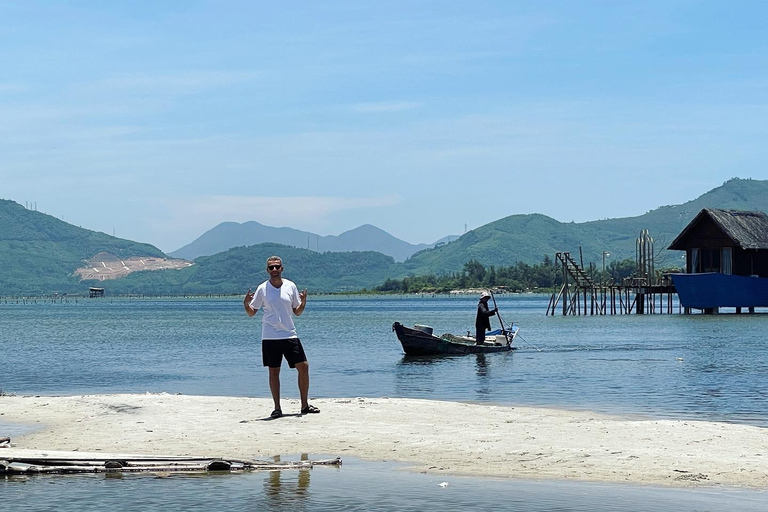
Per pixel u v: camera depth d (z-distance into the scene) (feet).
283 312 56.03
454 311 459.32
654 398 74.74
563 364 111.04
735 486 38.70
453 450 46.75
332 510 34.78
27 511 34.71
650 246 305.32
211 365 119.14
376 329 242.58
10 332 237.04
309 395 79.66
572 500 36.24
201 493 37.68
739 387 83.05
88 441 50.26
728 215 256.73
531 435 50.72
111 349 158.51
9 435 53.47
